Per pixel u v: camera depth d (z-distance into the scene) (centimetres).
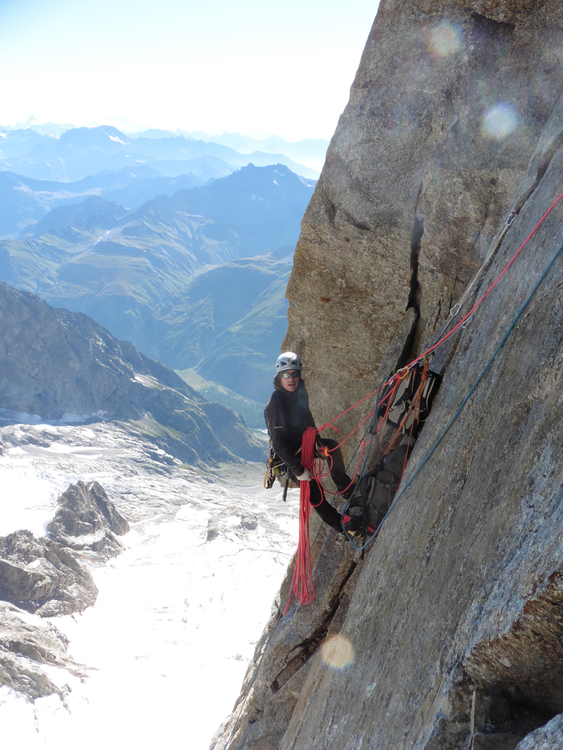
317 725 462
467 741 213
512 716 215
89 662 6506
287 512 16225
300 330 777
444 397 427
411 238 634
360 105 630
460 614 248
